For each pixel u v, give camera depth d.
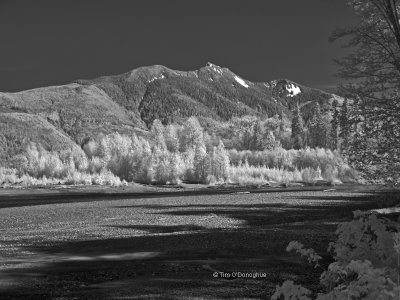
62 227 27.34
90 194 60.94
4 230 26.83
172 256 16.94
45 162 93.81
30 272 15.09
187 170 85.19
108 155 99.06
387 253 5.14
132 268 15.24
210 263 15.56
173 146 138.62
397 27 15.34
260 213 32.91
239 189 67.31
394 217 16.41
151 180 83.19
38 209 39.78
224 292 12.06
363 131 15.62
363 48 15.73
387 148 15.33
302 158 105.44
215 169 84.31
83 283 13.53
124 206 40.09
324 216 30.97
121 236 22.64
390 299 3.92
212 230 24.33
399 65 15.29
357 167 15.95
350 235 5.42
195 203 41.41
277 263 15.34
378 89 15.59
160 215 32.34
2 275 14.69
